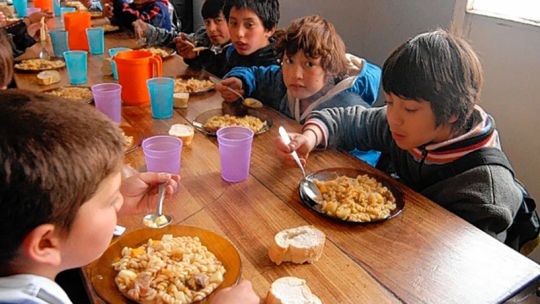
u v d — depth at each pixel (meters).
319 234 0.90
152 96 1.51
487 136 1.21
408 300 0.79
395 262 0.88
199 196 1.09
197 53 2.12
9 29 2.21
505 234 1.22
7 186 0.56
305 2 3.23
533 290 0.86
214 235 0.92
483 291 0.81
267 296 0.78
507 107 2.04
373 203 1.04
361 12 2.78
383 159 1.52
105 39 2.50
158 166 1.14
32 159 0.58
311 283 0.82
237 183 1.15
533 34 1.88
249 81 1.84
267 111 1.63
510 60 1.98
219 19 2.46
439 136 1.22
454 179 1.19
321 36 1.62
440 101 1.13
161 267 0.81
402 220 1.01
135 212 1.00
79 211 0.64
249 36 2.11
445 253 0.91
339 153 1.32
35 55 2.19
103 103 1.44
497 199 1.11
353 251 0.91
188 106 1.65
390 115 1.21
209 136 1.40
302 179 1.17
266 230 0.97
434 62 1.11
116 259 0.85
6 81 1.42
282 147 1.23
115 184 0.70
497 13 2.01
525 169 2.02
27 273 0.65
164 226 0.96
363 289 0.81
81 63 1.82
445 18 2.27
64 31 2.19
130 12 2.81
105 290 0.78
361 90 1.75
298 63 1.65
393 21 2.57
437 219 1.01
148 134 1.41
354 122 1.46
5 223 0.58
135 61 1.58
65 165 0.60
